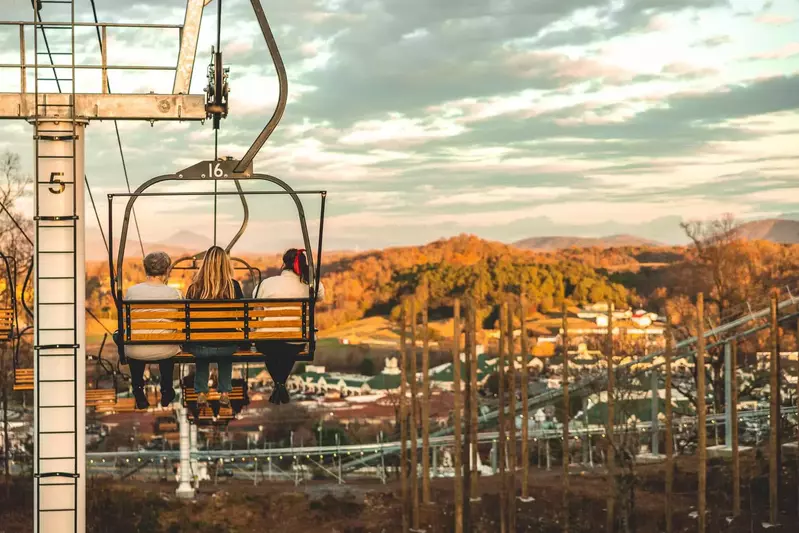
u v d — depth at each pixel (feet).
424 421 237.04
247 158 42.63
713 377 337.93
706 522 224.94
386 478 312.29
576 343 476.54
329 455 343.87
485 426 384.88
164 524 240.73
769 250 391.24
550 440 339.16
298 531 238.48
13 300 73.77
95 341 205.77
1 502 240.12
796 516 230.89
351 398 453.17
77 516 46.42
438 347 504.84
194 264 49.42
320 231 43.60
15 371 72.33
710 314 339.16
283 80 42.65
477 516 243.40
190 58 46.34
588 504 250.37
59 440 46.52
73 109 46.09
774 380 215.72
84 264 47.24
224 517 248.52
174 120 46.34
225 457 308.81
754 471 263.90
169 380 46.21
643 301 563.07
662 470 278.26
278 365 45.88
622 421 267.39
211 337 43.55
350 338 561.84
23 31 45.80
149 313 43.21
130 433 370.12
